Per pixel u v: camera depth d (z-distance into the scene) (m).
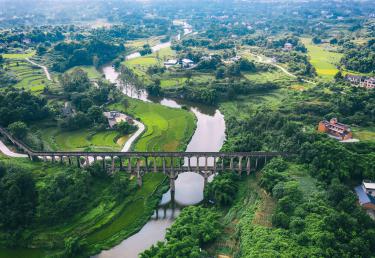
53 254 154.75
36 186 179.62
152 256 141.88
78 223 170.75
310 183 178.12
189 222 161.00
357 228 140.25
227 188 186.25
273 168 193.12
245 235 151.00
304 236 139.00
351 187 176.38
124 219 178.12
